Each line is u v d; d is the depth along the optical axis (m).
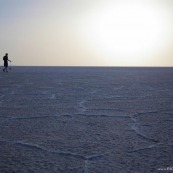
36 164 2.80
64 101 7.17
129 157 2.99
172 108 6.07
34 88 10.66
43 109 5.95
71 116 5.16
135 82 13.98
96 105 6.47
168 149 3.26
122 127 4.31
